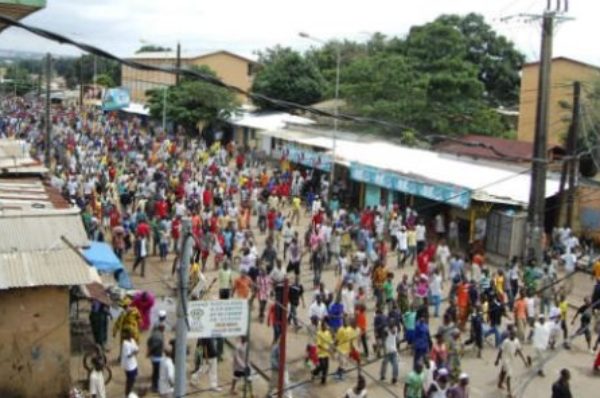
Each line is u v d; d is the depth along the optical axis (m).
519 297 22.03
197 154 51.34
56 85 121.56
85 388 16.62
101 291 17.88
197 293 21.67
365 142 47.75
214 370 17.38
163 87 67.75
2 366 15.36
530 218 25.06
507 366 18.17
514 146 39.19
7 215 16.09
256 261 23.25
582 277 29.58
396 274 28.38
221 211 31.89
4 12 11.74
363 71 51.28
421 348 18.20
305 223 36.50
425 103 48.97
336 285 25.48
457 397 14.94
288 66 65.44
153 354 16.78
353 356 18.34
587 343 21.97
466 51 56.81
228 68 81.25
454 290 23.03
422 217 36.50
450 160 40.56
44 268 15.22
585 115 37.50
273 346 17.72
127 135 61.78
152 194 33.50
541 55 23.86
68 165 42.34
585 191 33.88
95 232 26.94
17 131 61.31
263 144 59.38
